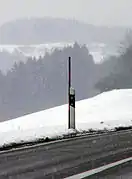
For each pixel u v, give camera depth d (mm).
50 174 9430
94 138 17250
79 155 12422
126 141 16203
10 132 17250
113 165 10641
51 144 15219
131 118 27438
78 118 31531
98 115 32438
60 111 36406
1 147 13805
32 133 16953
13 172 9703
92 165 10617
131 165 10695
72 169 10031
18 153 12953
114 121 24016
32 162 11164
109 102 38125
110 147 14336
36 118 33656
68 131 18094
